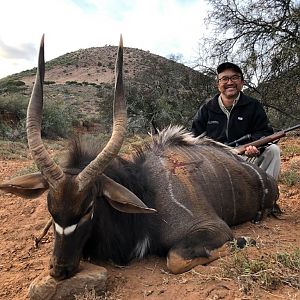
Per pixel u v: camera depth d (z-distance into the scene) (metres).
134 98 18.25
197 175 4.05
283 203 5.32
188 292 3.00
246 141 5.16
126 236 3.56
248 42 14.11
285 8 13.93
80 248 3.10
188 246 3.43
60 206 2.99
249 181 4.48
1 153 10.26
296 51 13.01
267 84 13.88
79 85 50.56
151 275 3.35
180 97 17.28
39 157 3.00
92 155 3.53
